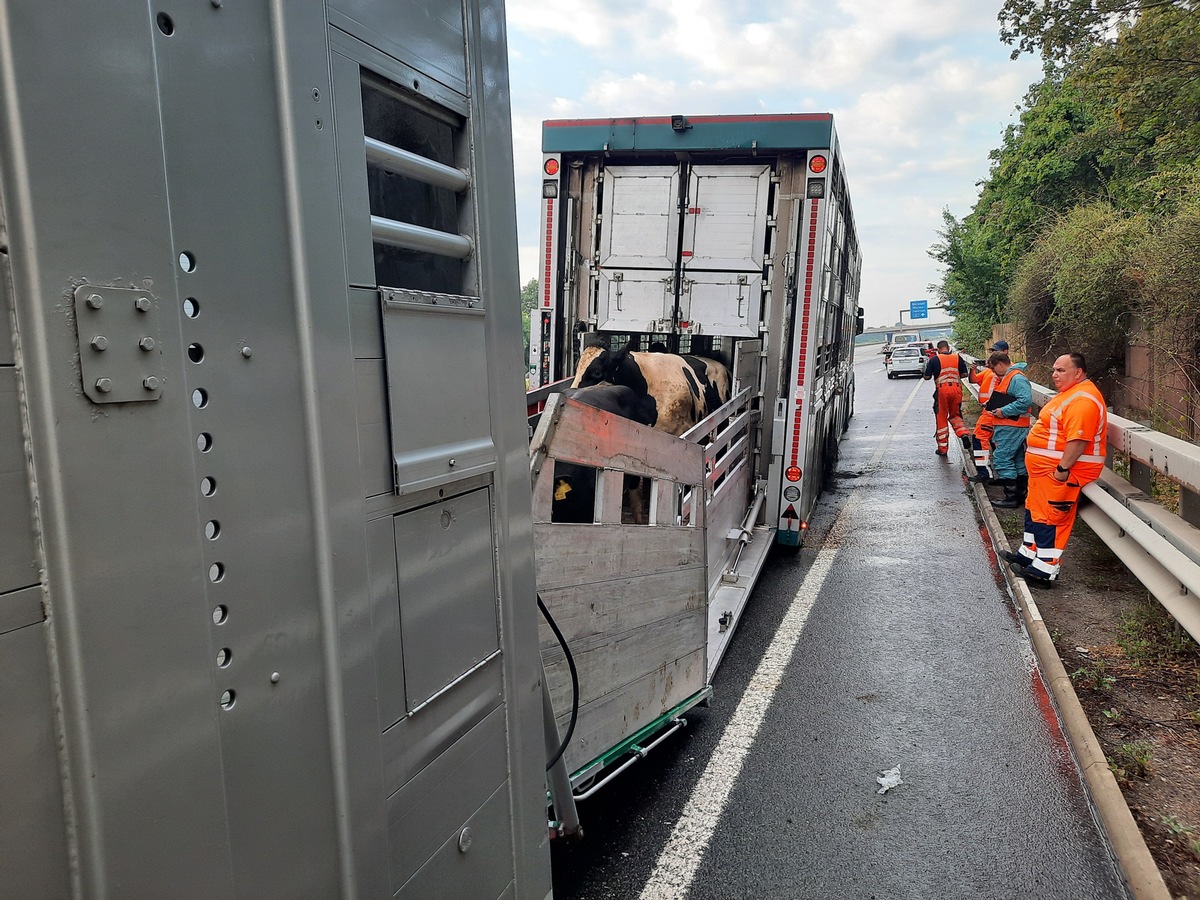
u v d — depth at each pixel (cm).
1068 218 1675
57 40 89
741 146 690
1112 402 1412
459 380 170
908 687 490
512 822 192
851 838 342
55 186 89
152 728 99
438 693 161
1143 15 1120
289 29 122
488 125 186
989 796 371
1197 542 488
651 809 366
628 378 588
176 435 103
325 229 130
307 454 125
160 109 101
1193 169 1184
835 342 1036
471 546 174
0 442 85
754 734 435
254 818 115
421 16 160
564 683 309
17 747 86
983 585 693
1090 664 503
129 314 96
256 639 115
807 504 817
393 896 146
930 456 1434
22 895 87
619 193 740
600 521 334
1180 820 340
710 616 561
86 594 92
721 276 723
